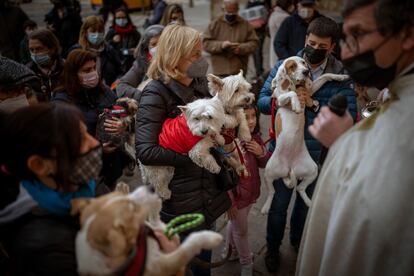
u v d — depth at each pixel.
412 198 1.08
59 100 2.80
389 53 1.16
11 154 1.15
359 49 1.20
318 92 2.36
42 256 1.08
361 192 1.17
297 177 2.40
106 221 1.05
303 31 4.34
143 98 2.03
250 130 2.45
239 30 5.04
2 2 5.45
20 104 2.19
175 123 1.94
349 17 1.20
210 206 2.11
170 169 2.05
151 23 6.85
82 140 1.21
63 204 1.19
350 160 1.26
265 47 8.68
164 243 1.34
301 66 2.18
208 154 1.89
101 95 2.91
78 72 2.74
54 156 1.13
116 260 1.08
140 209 1.15
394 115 1.15
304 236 1.51
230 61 5.08
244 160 2.31
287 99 2.19
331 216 1.29
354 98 2.36
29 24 5.53
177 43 1.93
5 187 1.33
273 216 2.68
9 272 1.25
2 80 2.10
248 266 2.66
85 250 1.07
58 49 3.37
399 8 1.08
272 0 7.07
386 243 1.12
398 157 1.10
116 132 2.66
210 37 5.11
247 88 2.08
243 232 2.60
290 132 2.26
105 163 3.00
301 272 1.49
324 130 1.41
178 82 2.04
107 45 4.43
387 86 1.27
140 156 1.96
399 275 1.12
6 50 5.56
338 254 1.24
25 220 1.18
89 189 1.30
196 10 14.87
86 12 14.75
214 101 1.86
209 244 1.26
